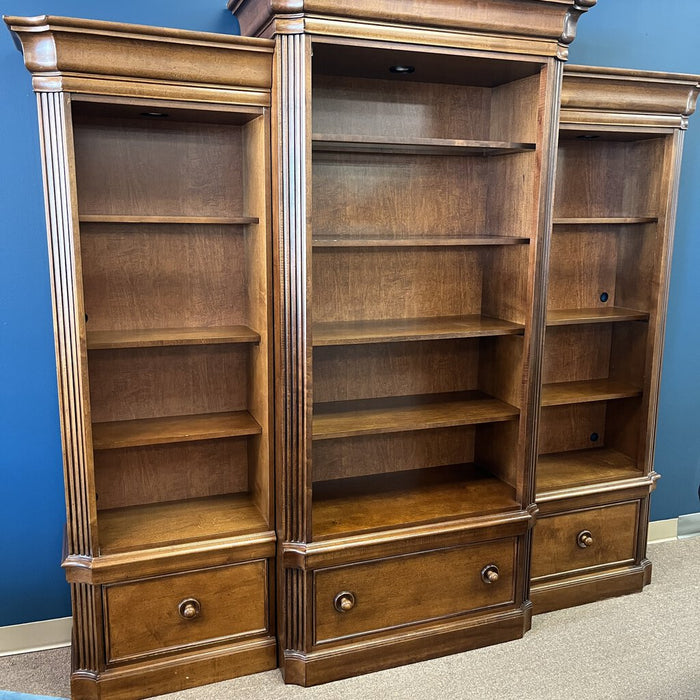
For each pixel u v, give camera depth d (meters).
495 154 2.14
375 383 2.25
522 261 2.04
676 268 2.66
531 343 2.01
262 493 2.00
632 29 2.43
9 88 1.84
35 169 1.90
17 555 2.06
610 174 2.41
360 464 2.28
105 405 2.01
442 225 2.21
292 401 1.81
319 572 1.89
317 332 1.95
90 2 1.86
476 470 2.34
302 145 1.68
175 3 1.94
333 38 1.66
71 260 1.64
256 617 1.97
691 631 2.20
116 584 1.81
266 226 1.79
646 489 2.38
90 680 1.83
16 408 1.99
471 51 1.77
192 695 1.88
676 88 2.11
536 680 1.95
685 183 2.60
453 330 1.99
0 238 1.90
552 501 2.23
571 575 2.33
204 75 1.66
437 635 2.04
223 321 2.09
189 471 2.12
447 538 1.99
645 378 2.35
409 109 2.10
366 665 1.98
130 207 1.94
